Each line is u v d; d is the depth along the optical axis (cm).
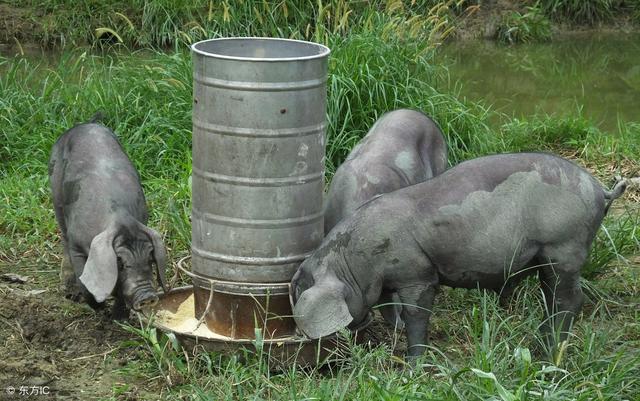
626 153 1602
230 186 938
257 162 930
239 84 913
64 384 930
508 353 915
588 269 1153
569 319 979
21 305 1070
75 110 1525
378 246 945
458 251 945
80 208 1040
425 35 1783
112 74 1692
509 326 1009
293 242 956
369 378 875
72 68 1734
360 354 942
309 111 940
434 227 943
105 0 2245
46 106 1530
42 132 1487
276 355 931
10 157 1472
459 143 1562
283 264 955
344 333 914
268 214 941
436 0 2333
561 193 951
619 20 2627
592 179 972
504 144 1598
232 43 1005
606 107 1931
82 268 1049
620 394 871
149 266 994
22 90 1587
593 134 1666
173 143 1469
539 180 951
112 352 995
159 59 1681
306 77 930
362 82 1510
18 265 1214
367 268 949
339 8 1689
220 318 971
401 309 1049
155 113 1514
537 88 2067
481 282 968
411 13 2084
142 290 975
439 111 1557
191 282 1138
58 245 1261
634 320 1091
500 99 1967
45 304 1100
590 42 2512
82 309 1097
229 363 918
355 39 1593
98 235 979
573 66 2270
